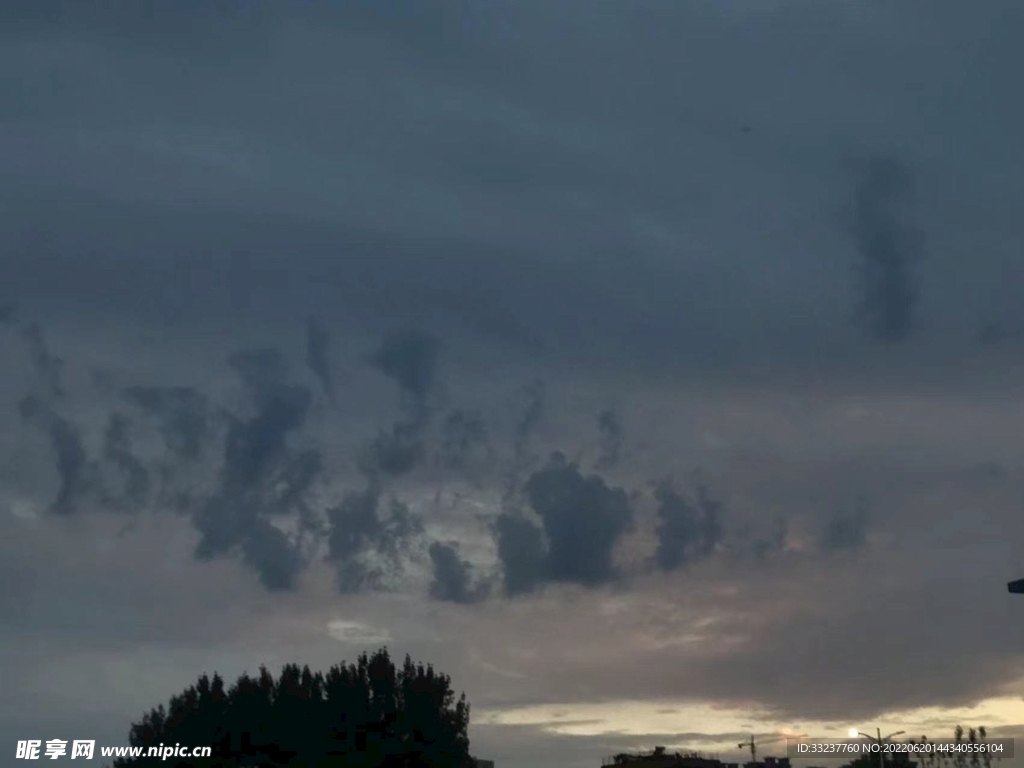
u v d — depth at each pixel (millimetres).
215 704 76500
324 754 75875
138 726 75312
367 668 79250
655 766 103125
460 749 79312
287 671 78562
